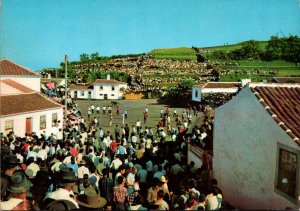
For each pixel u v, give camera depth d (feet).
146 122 150.92
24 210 21.36
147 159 55.57
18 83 124.36
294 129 33.73
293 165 32.83
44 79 284.41
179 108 215.31
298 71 355.36
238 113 44.01
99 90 290.56
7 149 33.73
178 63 433.48
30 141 55.01
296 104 38.75
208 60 457.68
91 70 416.26
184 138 73.97
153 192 33.35
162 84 336.29
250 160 41.01
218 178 50.24
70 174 24.27
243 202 42.60
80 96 292.40
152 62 442.09
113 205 32.17
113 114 181.98
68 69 391.45
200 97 212.64
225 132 47.91
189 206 27.81
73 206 23.21
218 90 214.69
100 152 50.98
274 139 35.81
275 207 35.42
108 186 34.60
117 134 84.89
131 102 258.16
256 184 39.68
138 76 363.97
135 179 43.37
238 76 344.08
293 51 421.18
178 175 43.62
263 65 398.83
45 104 111.14
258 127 39.19
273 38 440.86
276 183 35.42
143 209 27.32
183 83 239.09
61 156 44.47
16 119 96.68
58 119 115.65
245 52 467.93
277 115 35.96
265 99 38.63
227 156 47.24
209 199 31.04
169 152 61.31
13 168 27.73
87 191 26.03
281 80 181.57
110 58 513.04
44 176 34.55
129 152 59.06
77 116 135.54
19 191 21.26
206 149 56.18
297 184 31.71
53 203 21.74
